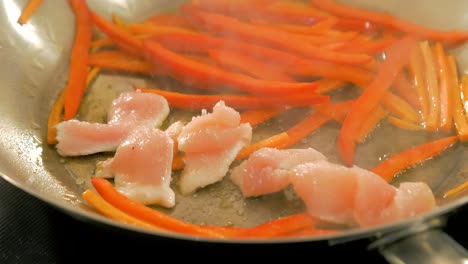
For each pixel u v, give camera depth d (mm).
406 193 340
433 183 365
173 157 372
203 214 352
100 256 335
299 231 339
